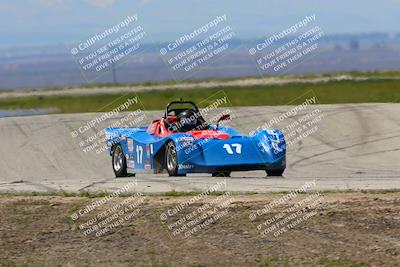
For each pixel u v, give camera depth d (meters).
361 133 57.88
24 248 23.83
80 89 124.69
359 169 43.75
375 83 115.94
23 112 93.56
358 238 23.31
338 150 52.34
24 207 29.08
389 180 34.72
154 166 39.69
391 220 24.98
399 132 57.25
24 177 48.25
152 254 22.62
